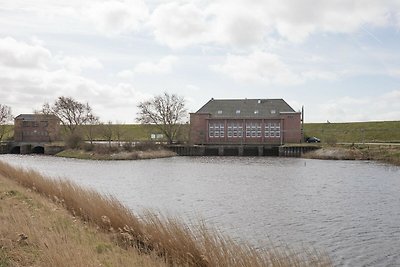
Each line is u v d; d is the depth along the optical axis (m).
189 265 11.48
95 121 109.12
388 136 117.81
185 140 106.06
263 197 32.22
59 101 112.25
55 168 59.56
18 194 21.25
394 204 28.98
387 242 19.11
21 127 117.81
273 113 109.50
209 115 109.81
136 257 11.66
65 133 112.75
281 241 19.03
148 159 81.94
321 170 55.53
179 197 32.16
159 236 12.81
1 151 104.44
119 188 37.62
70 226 14.69
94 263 10.41
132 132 144.88
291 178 45.94
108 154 82.19
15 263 10.19
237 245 12.36
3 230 12.64
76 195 18.70
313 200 30.72
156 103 111.88
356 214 25.50
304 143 102.56
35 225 13.65
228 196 32.69
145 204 28.80
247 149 99.69
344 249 17.92
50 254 10.21
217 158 86.88
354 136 123.94
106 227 15.05
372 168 57.59
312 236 20.09
